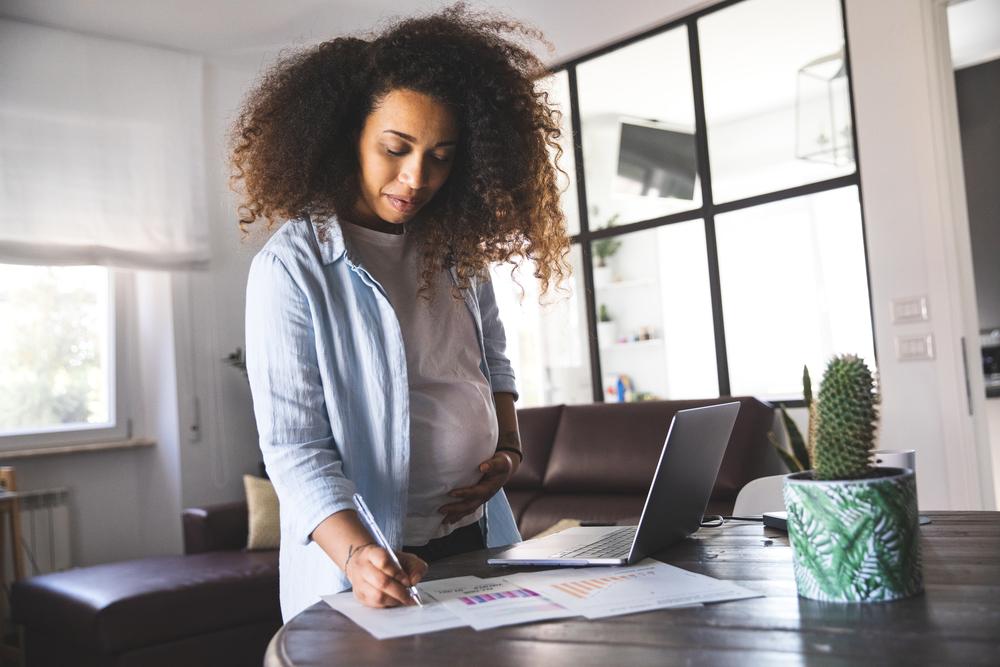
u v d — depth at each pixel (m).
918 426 3.42
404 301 1.33
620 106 4.38
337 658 0.81
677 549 1.22
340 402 1.21
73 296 4.32
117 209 4.14
